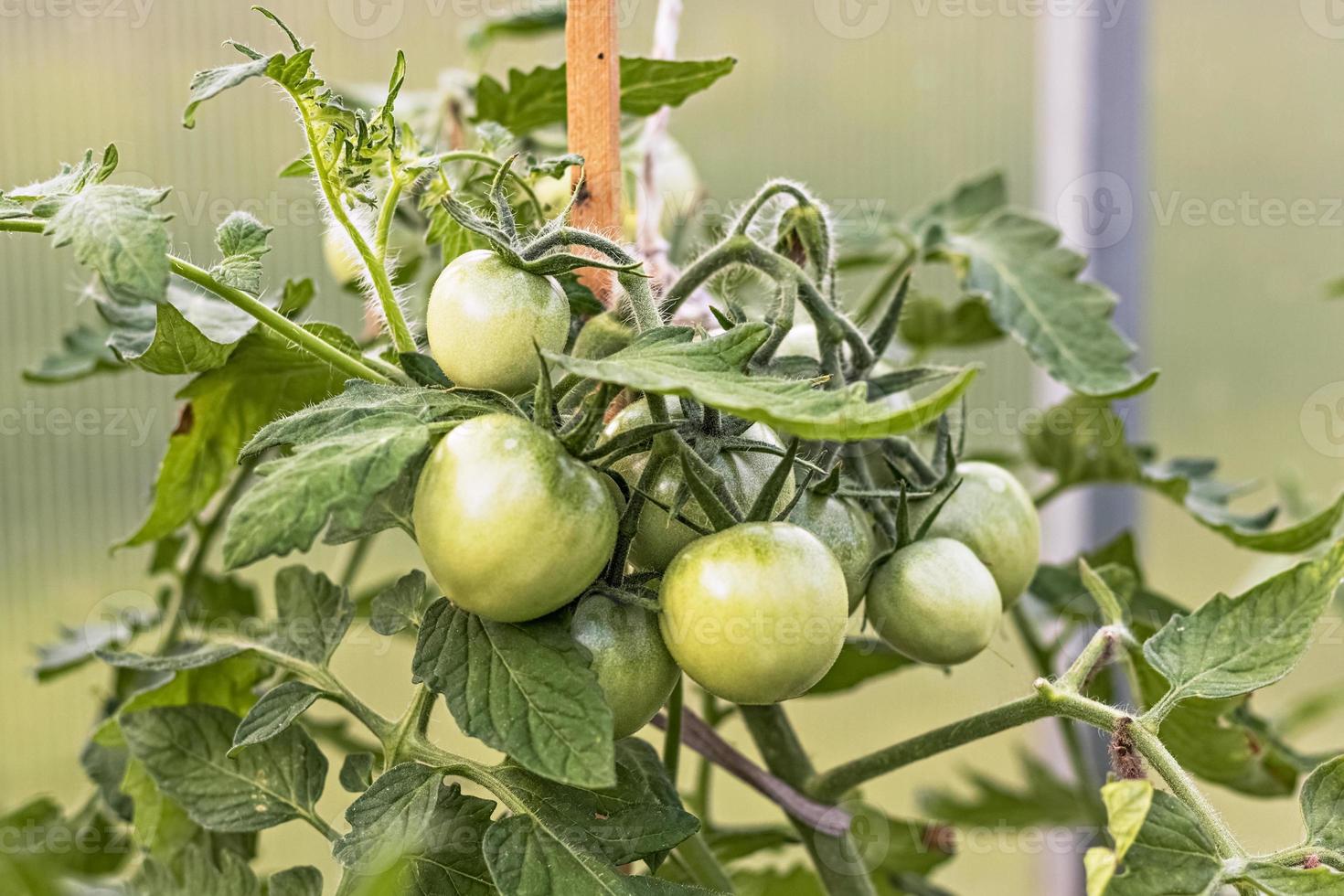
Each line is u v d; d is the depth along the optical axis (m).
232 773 0.78
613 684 0.70
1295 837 1.55
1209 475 1.00
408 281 0.96
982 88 1.51
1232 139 1.52
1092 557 0.99
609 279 0.77
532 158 0.80
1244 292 1.55
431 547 0.68
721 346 0.67
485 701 0.68
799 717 1.54
